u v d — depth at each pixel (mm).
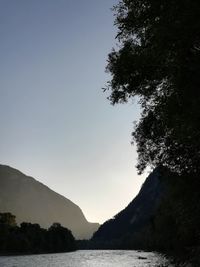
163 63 18875
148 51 19000
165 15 16406
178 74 17109
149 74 21406
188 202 31078
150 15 17984
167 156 27797
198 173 27781
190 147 24734
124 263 117938
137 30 20953
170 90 19891
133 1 19297
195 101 16422
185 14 15156
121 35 21984
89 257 184250
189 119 16734
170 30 15852
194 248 61625
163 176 30297
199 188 29578
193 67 16422
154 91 22953
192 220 32469
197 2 14922
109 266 107625
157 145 27750
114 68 22594
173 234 100312
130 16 19828
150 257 142500
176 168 28469
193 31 15562
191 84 17188
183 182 29562
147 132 26328
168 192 34844
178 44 16281
